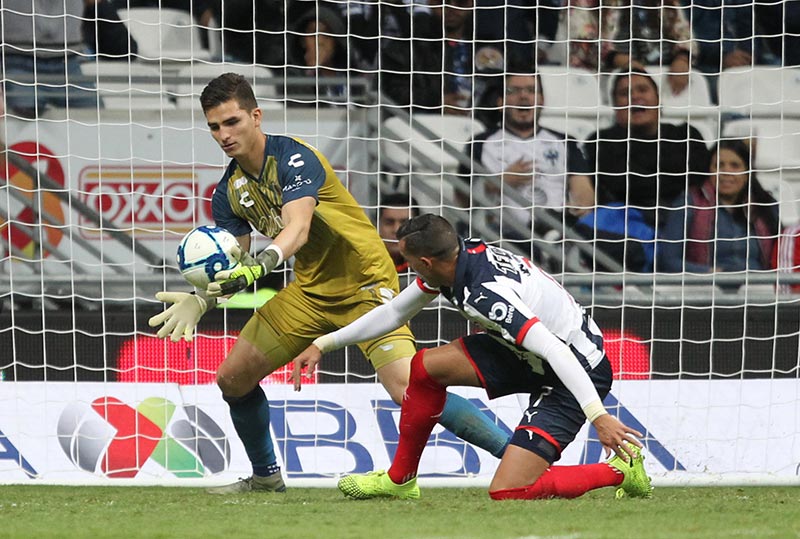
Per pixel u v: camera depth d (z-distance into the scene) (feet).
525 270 44.91
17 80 96.89
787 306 88.43
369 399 72.49
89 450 71.31
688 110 89.71
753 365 86.99
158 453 71.61
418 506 43.98
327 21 100.01
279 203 52.60
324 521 38.14
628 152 87.97
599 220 97.96
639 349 81.97
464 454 71.20
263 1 99.96
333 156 97.81
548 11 100.99
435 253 42.93
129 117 92.48
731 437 73.10
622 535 33.91
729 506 43.42
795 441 73.20
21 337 86.28
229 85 50.67
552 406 46.16
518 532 34.71
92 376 85.76
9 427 71.41
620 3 101.30
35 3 97.81
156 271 92.79
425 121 100.01
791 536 33.71
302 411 72.13
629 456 41.55
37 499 54.29
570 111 100.07
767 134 100.12
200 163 88.38
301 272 55.11
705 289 89.35
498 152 99.40
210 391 73.10
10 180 94.43
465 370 46.06
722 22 94.32
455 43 101.14
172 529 36.09
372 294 54.49
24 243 93.04
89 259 93.71
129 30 99.09
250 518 39.50
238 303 86.94
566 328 45.29
